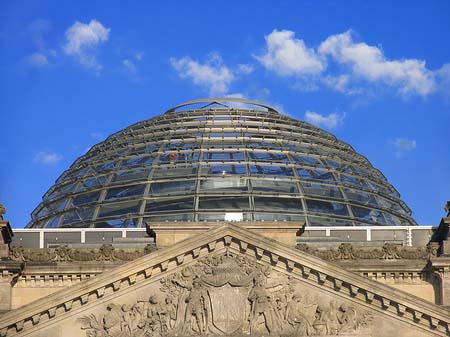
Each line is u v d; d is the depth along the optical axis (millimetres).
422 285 110250
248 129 147500
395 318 104688
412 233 122812
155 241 111875
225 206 136250
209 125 147750
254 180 139125
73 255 111750
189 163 141000
